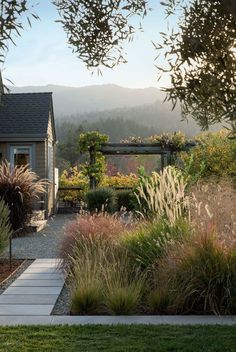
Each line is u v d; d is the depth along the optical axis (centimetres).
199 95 291
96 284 561
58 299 598
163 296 534
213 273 529
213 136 1577
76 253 695
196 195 746
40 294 613
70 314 534
